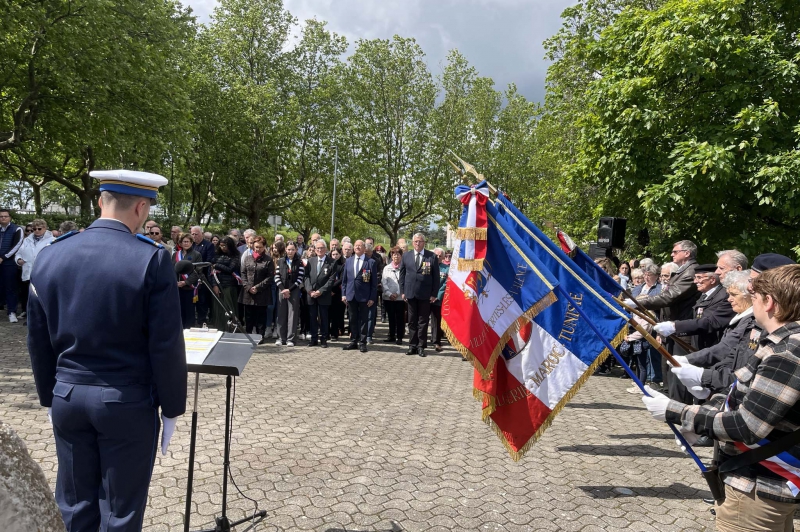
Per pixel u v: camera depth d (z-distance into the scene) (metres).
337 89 31.58
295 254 10.12
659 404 2.34
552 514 3.80
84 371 2.18
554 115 17.53
